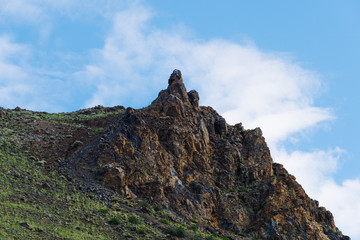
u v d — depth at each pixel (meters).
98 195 50.72
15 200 42.44
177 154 61.78
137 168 56.31
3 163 51.66
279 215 59.12
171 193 56.16
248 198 62.31
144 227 45.25
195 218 55.16
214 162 66.56
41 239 35.25
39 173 52.38
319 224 62.44
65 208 44.62
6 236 33.31
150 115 65.75
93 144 59.75
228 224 57.72
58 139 64.44
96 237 39.34
